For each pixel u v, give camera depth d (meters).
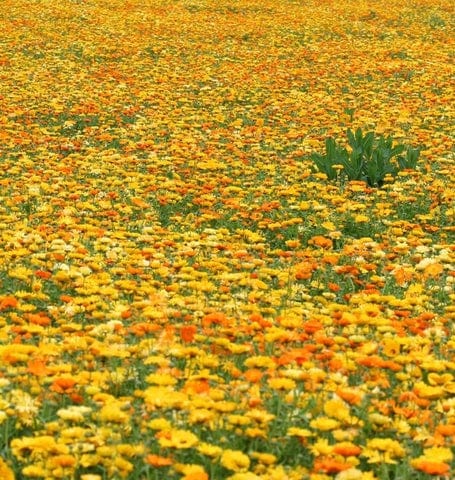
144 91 19.16
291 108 18.23
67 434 4.59
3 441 4.93
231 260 8.61
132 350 5.86
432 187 12.28
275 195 12.12
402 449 4.65
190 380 5.27
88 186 12.10
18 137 14.88
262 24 29.52
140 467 4.64
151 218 10.98
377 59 24.23
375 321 6.45
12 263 8.44
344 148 13.95
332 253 9.80
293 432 4.77
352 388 5.43
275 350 6.08
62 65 21.97
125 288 7.42
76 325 6.23
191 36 27.08
